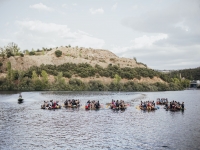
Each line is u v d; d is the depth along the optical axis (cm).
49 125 4328
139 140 3300
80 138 3412
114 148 2950
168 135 3575
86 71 19525
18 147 2962
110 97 11275
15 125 4303
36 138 3397
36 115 5484
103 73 19900
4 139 3325
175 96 12850
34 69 17850
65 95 11894
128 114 5719
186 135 3572
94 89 17088
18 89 15038
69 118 5100
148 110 6481
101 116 5394
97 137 3469
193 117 5250
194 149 2903
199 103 8812
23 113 5781
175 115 5559
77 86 16700
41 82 15462
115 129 4000
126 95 12850
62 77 17162
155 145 3069
